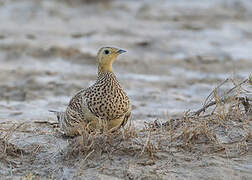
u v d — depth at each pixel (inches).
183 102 697.0
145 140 388.5
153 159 367.6
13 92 774.5
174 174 351.6
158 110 637.9
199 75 937.5
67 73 923.4
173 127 415.8
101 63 454.0
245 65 1009.5
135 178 348.5
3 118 574.6
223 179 345.1
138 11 1572.3
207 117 431.2
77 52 1063.6
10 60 1020.5
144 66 1002.7
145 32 1309.1
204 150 379.2
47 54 1048.2
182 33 1299.2
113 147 376.8
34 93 756.0
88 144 380.2
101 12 1557.6
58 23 1401.3
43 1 1604.3
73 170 362.6
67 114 432.5
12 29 1302.9
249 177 346.9
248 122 413.4
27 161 388.8
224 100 446.6
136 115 603.8
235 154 375.6
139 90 791.1
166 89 807.1
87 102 414.0
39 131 473.1
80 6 1620.3
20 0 1582.2
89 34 1275.8
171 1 1708.9
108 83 413.1
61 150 390.3
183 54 1115.3
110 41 1204.5
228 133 398.9
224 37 1266.0
